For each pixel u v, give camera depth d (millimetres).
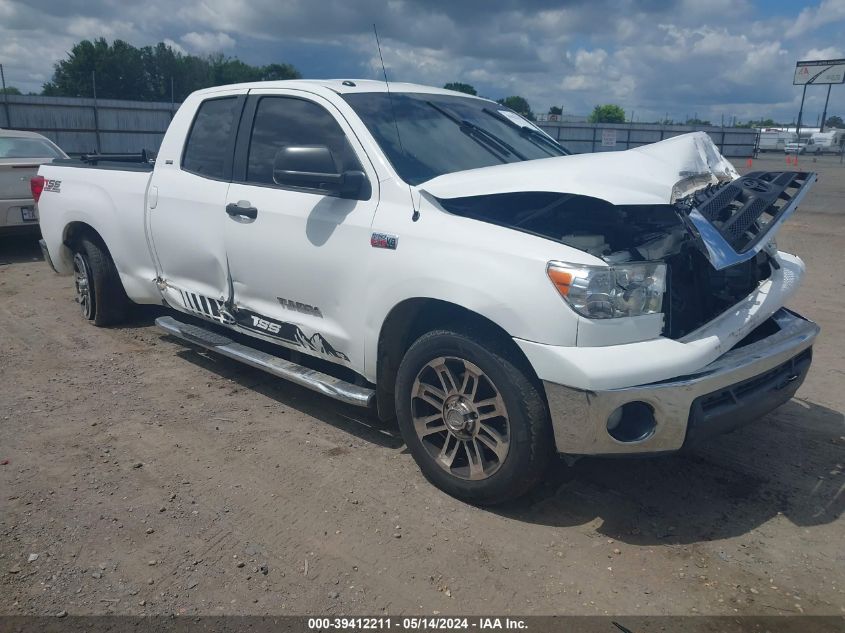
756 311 3453
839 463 3926
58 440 4117
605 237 3475
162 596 2812
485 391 3342
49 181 6262
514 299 3041
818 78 60781
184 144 4938
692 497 3578
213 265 4641
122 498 3508
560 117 50219
